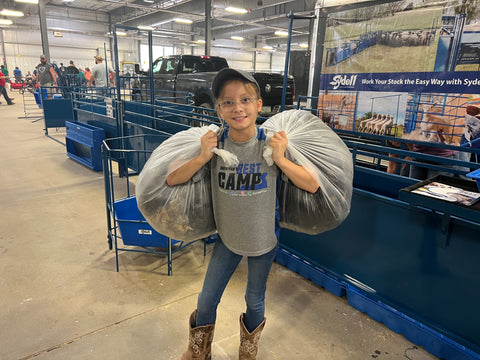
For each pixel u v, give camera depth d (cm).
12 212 378
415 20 192
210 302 154
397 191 225
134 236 259
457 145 189
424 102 198
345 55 230
